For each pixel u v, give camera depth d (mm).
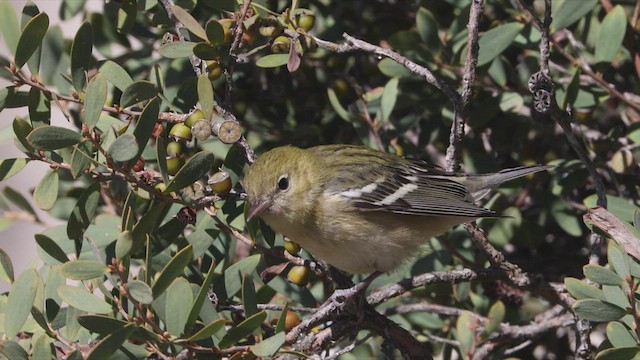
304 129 11953
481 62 10281
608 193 11422
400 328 9242
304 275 9133
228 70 9062
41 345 7145
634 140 10445
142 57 11055
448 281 9516
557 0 10672
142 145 7801
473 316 9602
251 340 8523
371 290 10523
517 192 11367
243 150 9547
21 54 7961
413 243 10273
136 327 7102
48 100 8195
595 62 10305
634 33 10875
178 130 8578
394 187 10289
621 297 7488
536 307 11633
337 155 10414
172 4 8930
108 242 8852
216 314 7734
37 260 8812
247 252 11570
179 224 8477
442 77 10758
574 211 11023
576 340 9430
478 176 10805
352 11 12125
